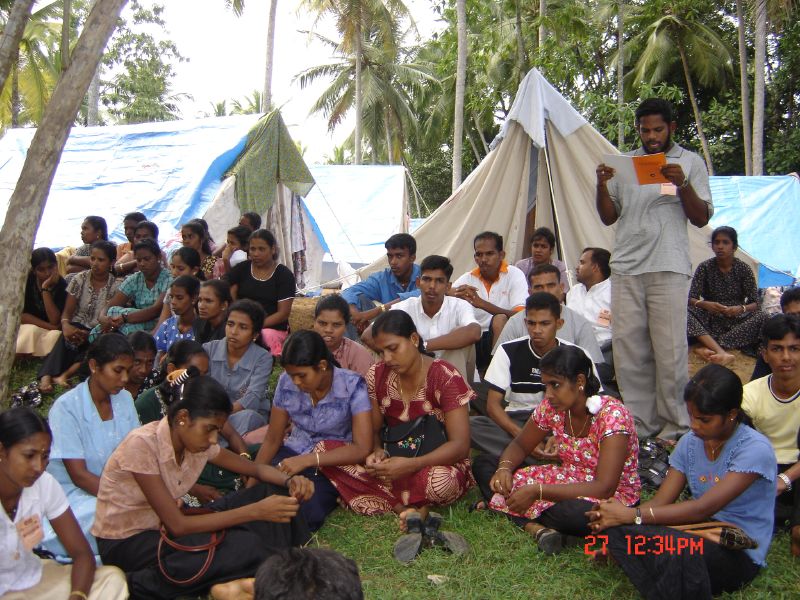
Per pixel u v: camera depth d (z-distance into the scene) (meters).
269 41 18.11
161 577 3.34
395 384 4.32
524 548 3.78
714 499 3.29
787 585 3.46
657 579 3.17
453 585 3.47
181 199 10.24
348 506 4.32
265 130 10.15
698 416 3.33
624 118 17.02
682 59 22.50
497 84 23.06
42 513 3.04
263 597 1.48
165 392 4.50
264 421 5.08
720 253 7.28
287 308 7.05
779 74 20.92
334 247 15.74
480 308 6.33
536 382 4.84
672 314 5.13
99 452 3.83
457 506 4.34
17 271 4.75
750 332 7.01
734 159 22.89
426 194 34.94
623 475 3.95
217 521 3.41
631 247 5.25
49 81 22.34
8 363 4.75
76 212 10.82
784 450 4.16
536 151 8.03
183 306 6.08
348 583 1.50
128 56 28.91
